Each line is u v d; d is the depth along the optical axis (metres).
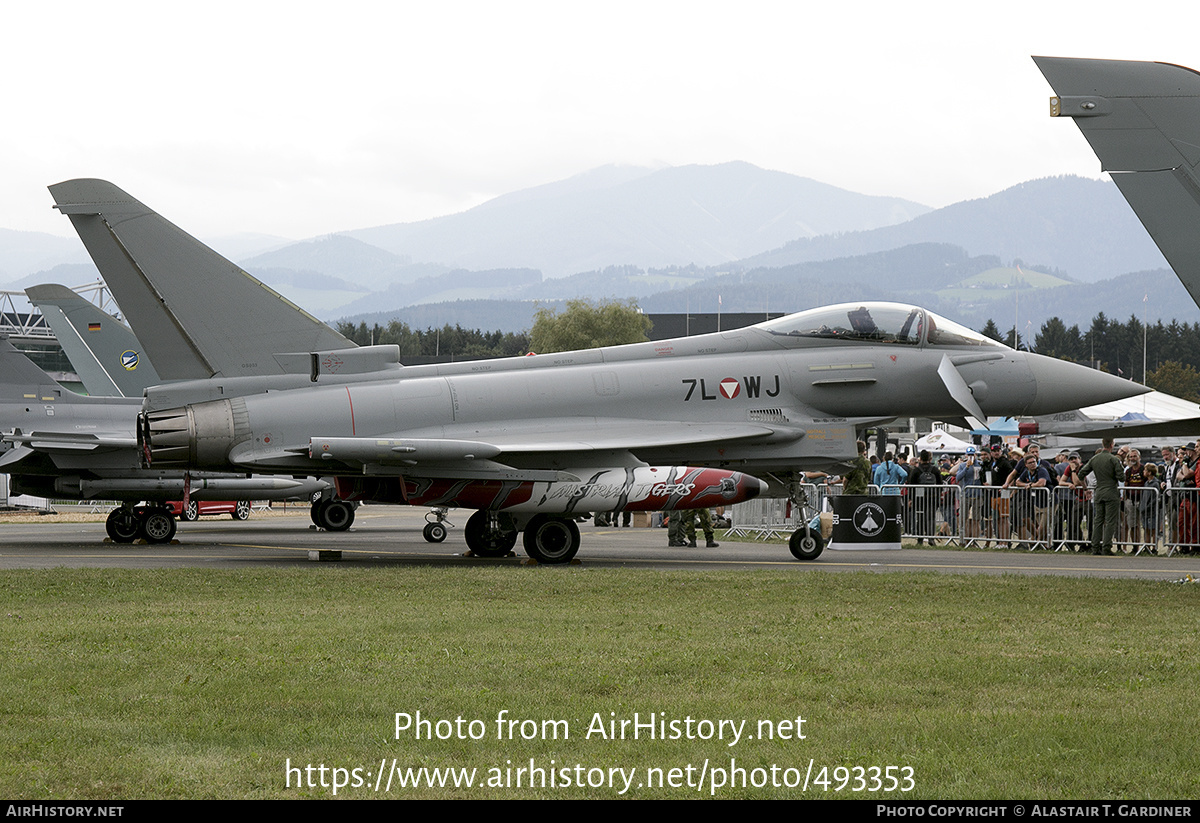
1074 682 11.84
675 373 30.19
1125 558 30.53
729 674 12.21
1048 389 31.81
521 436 28.59
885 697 11.10
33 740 9.48
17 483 39.09
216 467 28.39
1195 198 15.68
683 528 35.91
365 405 28.31
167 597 19.11
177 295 28.23
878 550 32.75
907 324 31.52
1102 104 15.92
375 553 32.06
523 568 25.59
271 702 10.81
